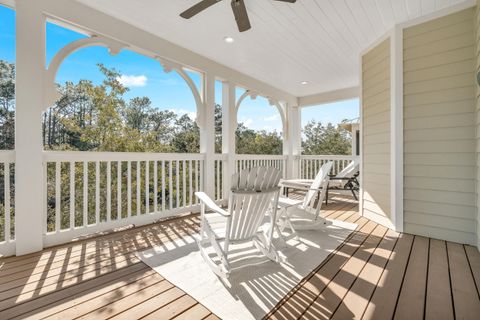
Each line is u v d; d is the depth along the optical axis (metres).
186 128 13.16
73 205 2.65
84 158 2.71
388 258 2.23
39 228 2.38
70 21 2.60
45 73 2.46
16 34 2.25
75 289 1.71
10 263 2.11
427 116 2.82
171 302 1.56
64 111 8.81
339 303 1.55
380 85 3.40
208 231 2.12
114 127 9.15
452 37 2.66
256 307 1.51
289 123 6.35
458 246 2.54
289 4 2.71
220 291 1.69
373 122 3.56
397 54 2.99
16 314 1.44
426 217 2.84
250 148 15.25
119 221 3.01
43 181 2.43
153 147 9.70
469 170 2.58
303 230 3.08
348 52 3.92
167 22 3.07
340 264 2.11
